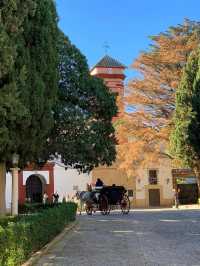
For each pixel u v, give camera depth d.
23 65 16.67
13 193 19.56
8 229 10.75
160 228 21.19
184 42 49.56
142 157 49.88
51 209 18.73
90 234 19.61
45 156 27.09
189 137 37.75
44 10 19.55
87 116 28.05
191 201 61.78
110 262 12.70
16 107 15.12
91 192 34.16
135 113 50.06
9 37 14.81
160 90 49.91
